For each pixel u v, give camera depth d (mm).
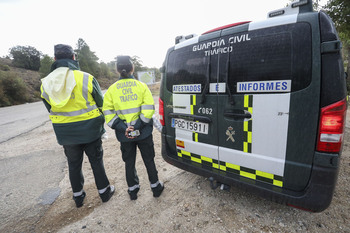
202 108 2006
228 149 1873
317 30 1320
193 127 2145
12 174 3256
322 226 1742
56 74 1877
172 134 2424
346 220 1790
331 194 1403
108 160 3561
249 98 1650
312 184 1442
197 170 2156
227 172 1939
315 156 1407
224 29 1801
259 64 1569
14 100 20703
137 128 2053
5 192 2703
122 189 2598
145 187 2602
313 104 1364
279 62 1474
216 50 1832
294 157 1502
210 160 2059
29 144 4836
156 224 1931
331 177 1377
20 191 2707
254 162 1718
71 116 1969
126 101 2033
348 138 3893
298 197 1505
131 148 2189
